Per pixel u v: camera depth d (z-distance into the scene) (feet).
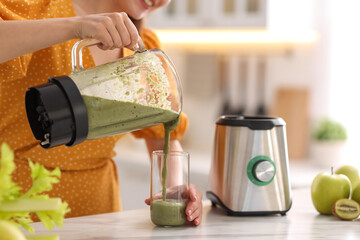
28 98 3.73
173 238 3.84
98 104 3.66
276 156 4.68
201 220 4.45
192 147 13.28
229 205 4.65
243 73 12.41
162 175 4.17
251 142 4.63
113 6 5.61
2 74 4.58
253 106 12.30
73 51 3.83
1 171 2.62
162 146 5.95
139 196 11.12
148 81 3.84
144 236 3.89
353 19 10.78
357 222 4.42
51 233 3.92
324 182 4.60
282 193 4.68
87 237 3.84
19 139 5.18
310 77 11.47
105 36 3.88
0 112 5.15
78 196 5.51
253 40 11.44
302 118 11.60
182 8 11.38
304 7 11.14
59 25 3.97
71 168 5.40
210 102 12.96
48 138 3.67
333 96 11.21
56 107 3.49
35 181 3.05
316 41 11.28
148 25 11.63
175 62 13.26
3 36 3.95
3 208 2.85
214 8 11.06
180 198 4.18
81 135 3.62
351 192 4.81
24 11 4.79
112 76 3.75
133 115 3.80
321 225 4.30
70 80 3.62
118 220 4.40
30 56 4.71
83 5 5.49
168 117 4.02
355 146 10.96
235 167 4.64
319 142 10.71
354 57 10.84
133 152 12.34
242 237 3.88
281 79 11.87
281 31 10.98
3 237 2.37
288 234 3.99
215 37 11.66
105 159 5.72
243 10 10.80
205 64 12.95
